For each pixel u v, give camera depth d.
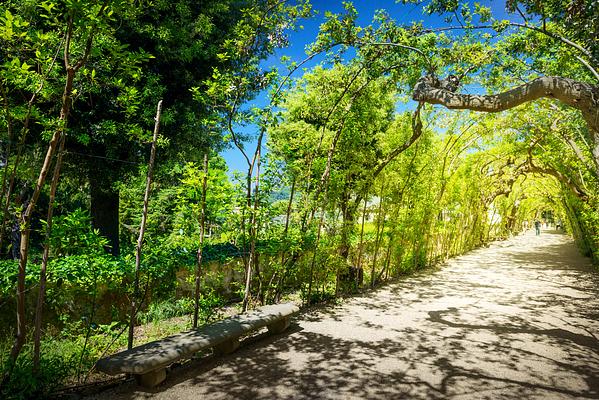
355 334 4.87
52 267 4.23
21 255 2.91
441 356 4.09
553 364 3.88
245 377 3.50
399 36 6.09
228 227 4.93
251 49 5.27
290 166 5.67
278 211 5.42
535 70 6.84
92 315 3.70
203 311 4.82
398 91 7.54
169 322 5.25
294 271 6.39
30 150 6.43
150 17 6.87
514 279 9.64
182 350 3.34
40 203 10.05
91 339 4.18
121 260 4.85
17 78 2.78
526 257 15.08
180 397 3.08
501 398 3.11
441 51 6.25
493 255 16.06
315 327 5.19
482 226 20.98
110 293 4.93
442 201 13.18
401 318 5.71
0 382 2.82
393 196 8.84
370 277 9.25
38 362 2.97
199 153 8.53
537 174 19.00
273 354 4.11
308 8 5.20
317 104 7.32
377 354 4.14
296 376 3.53
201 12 7.91
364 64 6.42
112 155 6.87
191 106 8.05
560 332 5.03
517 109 9.94
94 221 8.20
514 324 5.41
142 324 5.15
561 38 4.30
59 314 4.39
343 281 7.93
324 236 7.02
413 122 7.35
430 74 4.53
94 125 6.22
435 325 5.34
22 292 2.93
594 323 5.49
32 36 2.91
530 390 3.27
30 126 5.85
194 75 8.06
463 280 9.44
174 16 7.36
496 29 4.81
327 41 6.04
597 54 4.02
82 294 4.65
